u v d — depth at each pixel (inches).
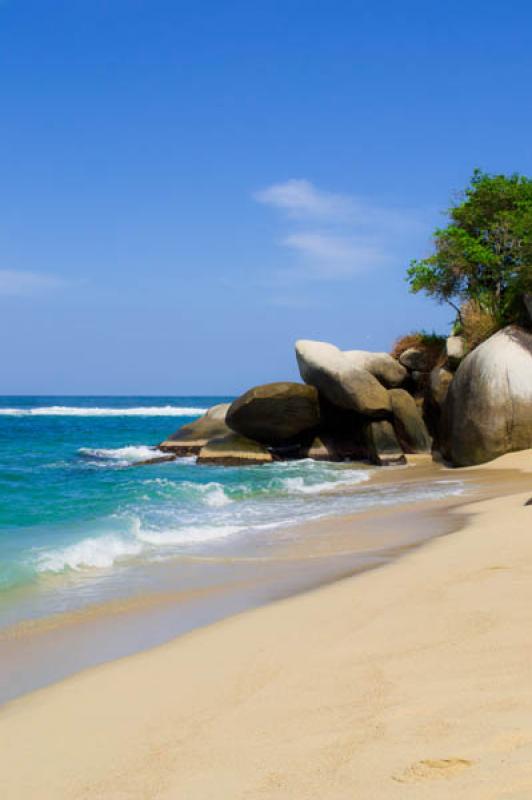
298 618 284.5
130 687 224.1
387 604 284.7
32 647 281.1
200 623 304.3
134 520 600.7
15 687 237.0
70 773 162.9
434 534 492.7
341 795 130.7
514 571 314.7
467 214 1409.9
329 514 656.4
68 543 502.6
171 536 541.0
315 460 1330.0
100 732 187.3
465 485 829.8
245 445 1307.8
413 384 1411.2
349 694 188.2
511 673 184.9
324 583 361.4
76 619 320.5
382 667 206.7
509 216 1315.2
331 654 228.7
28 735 190.7
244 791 139.4
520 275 1206.9
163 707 201.0
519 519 485.7
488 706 163.3
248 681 213.8
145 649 271.9
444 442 1181.1
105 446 1753.2
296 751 155.2
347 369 1272.1
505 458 1021.8
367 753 147.3
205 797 139.6
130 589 376.8
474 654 206.1
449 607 265.1
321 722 170.9
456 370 1231.5
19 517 636.1
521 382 1037.8
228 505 746.2
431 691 180.4
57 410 4525.1
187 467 1232.8
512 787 121.6
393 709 171.3
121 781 154.7
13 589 375.9
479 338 1240.2
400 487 864.9
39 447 1694.1
